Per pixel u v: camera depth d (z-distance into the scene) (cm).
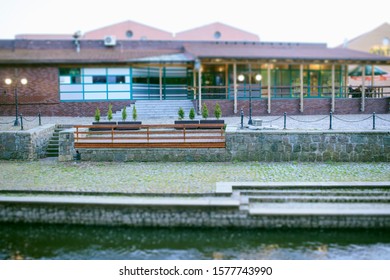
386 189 1310
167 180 1402
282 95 2878
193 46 3034
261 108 2583
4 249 1057
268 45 3241
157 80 2870
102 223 1177
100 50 2995
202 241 1093
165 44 3130
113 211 1173
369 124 2109
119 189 1298
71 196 1257
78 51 2931
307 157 1692
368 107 2686
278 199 1245
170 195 1254
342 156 1691
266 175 1464
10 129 1919
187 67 2831
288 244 1073
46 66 2586
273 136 1689
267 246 1063
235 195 1258
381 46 4166
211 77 2902
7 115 2580
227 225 1152
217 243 1081
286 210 1153
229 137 1689
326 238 1102
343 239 1095
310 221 1138
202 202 1160
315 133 1683
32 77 2586
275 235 1120
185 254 1027
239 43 3212
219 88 2814
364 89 2686
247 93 2872
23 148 1752
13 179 1427
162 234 1131
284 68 2928
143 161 1703
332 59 2577
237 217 1149
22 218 1197
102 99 2656
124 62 2589
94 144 1708
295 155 1692
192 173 1498
